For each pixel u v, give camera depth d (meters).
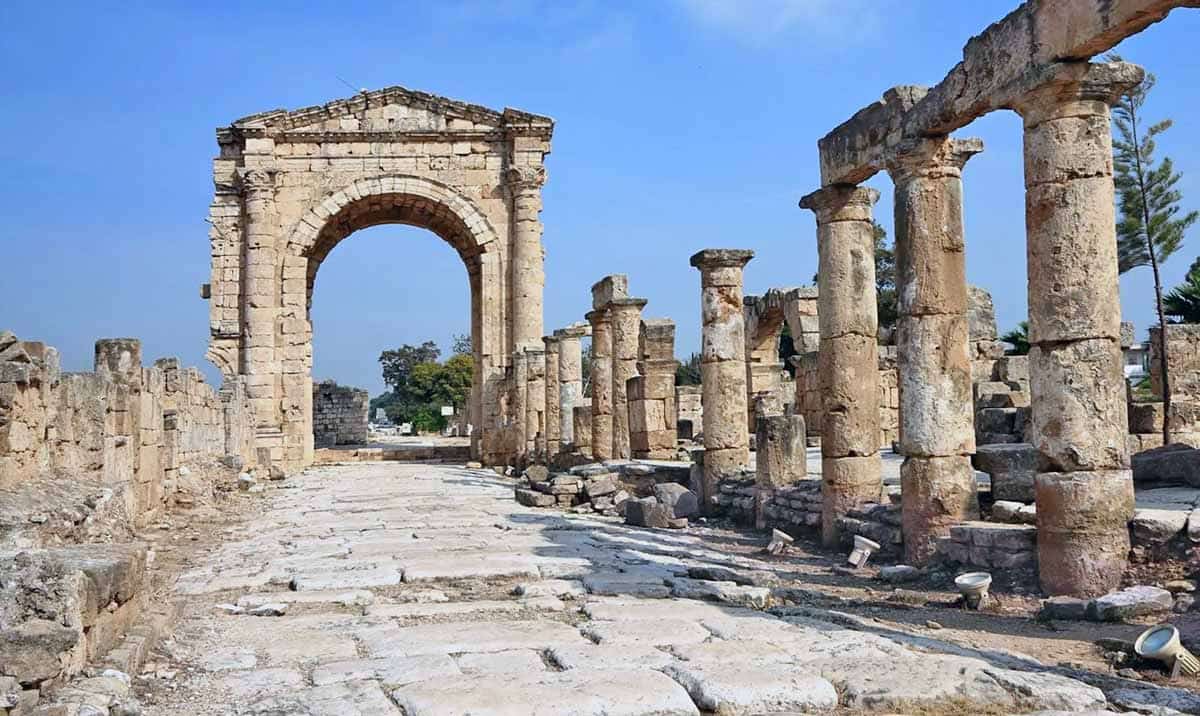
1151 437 23.33
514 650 8.77
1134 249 36.69
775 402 35.22
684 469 22.36
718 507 20.11
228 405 31.80
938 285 13.65
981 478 18.27
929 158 13.71
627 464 23.27
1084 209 11.14
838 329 15.95
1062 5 10.98
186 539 17.53
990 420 20.11
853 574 13.35
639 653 8.55
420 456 47.56
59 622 7.09
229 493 26.12
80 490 13.09
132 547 9.07
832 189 16.02
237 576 13.09
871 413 15.88
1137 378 43.38
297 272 42.00
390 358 132.88
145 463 18.86
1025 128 11.65
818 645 8.80
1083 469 11.05
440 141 43.03
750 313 39.53
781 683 7.46
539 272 42.62
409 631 9.61
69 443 14.33
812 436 33.34
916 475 13.54
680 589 11.66
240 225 42.09
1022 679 7.54
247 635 9.56
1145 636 8.49
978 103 12.39
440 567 13.52
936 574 12.70
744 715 7.08
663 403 26.73
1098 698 7.24
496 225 43.06
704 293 20.75
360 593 11.75
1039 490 11.39
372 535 17.73
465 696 7.25
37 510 11.09
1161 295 36.56
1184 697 7.26
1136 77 11.16
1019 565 11.78
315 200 42.31
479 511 22.17
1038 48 11.31
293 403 41.56
